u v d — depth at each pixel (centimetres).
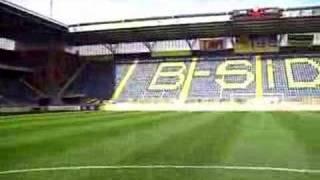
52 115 4419
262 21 5906
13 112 5178
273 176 1095
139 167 1213
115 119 3572
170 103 6078
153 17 6047
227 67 6644
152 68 6938
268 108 5559
